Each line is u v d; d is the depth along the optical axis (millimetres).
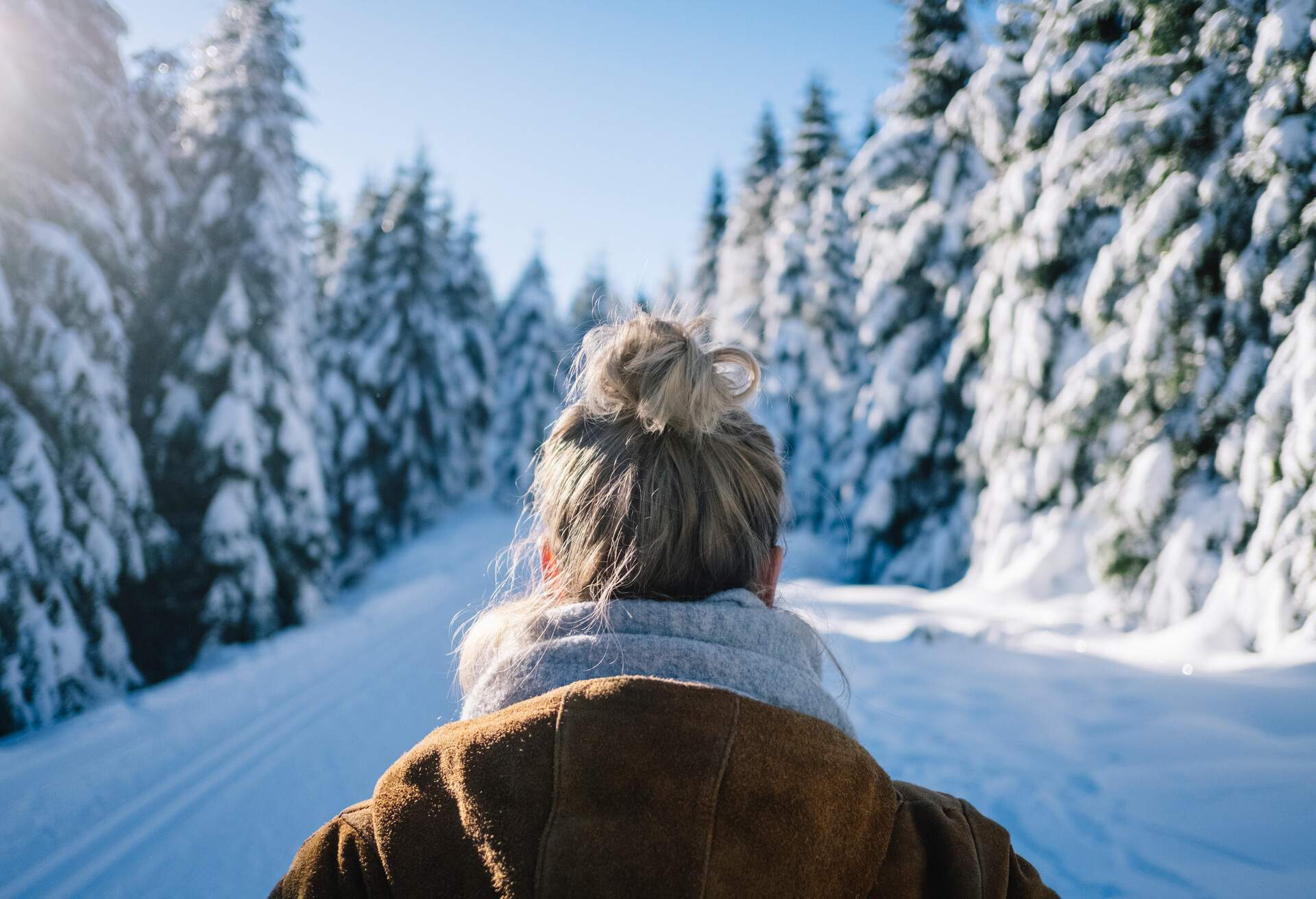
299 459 13828
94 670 8852
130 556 9516
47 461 8438
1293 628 6176
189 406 12656
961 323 13883
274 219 13766
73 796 5945
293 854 5199
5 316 8281
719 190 34656
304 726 7793
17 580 8023
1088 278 10086
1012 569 10461
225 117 13852
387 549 24016
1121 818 3514
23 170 9047
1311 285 6406
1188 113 7223
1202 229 7270
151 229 12734
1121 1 8117
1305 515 6281
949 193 14500
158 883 4820
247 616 12289
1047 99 10344
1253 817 3289
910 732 4902
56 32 10266
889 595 11602
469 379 28891
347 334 24969
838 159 23359
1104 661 6422
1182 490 7730
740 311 25422
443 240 30844
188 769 6621
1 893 4703
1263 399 6648
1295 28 6227
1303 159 6254
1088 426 8953
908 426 14938
